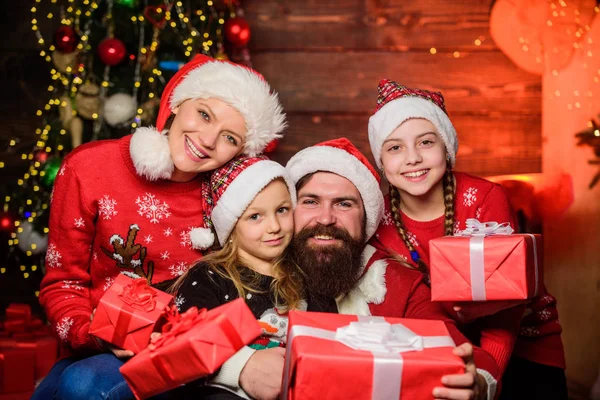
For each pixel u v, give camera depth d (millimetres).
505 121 3357
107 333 1539
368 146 3373
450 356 1352
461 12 3350
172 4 2941
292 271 1843
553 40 3254
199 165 1823
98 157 1916
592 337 2969
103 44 2754
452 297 1612
